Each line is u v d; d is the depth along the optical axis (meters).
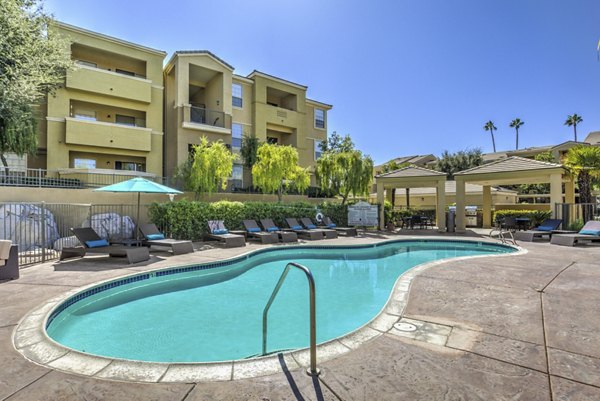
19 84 11.52
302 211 16.84
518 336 3.56
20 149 14.10
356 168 18.69
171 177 19.72
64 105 17.61
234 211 14.05
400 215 21.78
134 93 19.20
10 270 6.34
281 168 17.58
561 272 6.75
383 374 2.78
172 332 4.82
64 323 5.01
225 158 16.28
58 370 2.87
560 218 14.41
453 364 2.95
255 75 24.47
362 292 7.09
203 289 7.17
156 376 2.77
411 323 3.96
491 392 2.51
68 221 11.80
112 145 18.41
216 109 22.55
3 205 10.19
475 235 15.64
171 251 10.19
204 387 2.60
